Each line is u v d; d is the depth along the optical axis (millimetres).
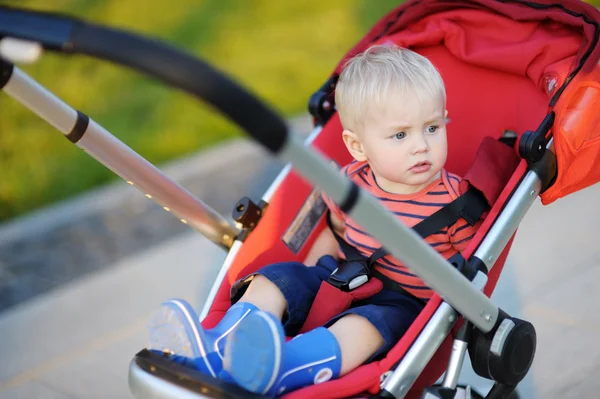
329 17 8203
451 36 3139
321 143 3145
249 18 8273
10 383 3814
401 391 2363
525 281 3898
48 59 7805
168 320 2324
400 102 2697
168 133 6613
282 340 2195
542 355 3377
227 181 5727
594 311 3594
